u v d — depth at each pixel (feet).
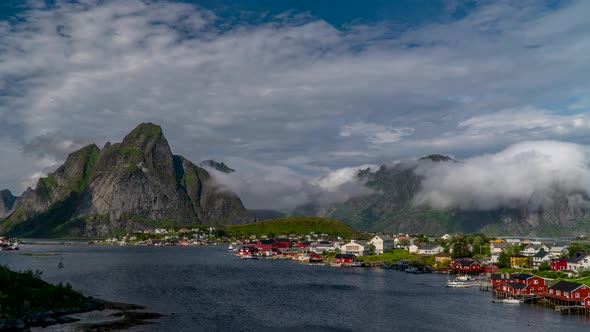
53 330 336.29
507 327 366.63
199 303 446.60
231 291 524.11
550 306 449.06
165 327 352.69
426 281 629.10
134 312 398.62
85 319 369.30
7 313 349.00
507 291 494.59
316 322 378.12
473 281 609.01
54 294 408.26
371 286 576.61
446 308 436.76
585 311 422.00
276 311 416.67
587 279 541.34
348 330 355.15
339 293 519.19
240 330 350.02
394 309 430.20
